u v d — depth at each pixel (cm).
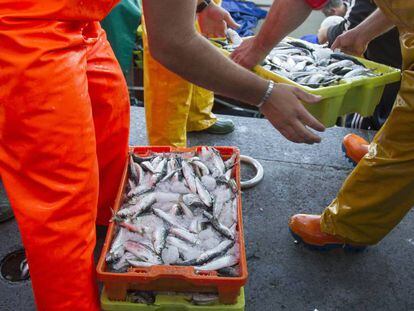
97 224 220
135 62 416
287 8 185
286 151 301
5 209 227
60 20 128
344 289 197
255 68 237
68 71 130
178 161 211
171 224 179
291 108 159
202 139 310
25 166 133
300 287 197
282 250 217
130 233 174
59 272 140
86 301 148
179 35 138
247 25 504
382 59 331
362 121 346
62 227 136
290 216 241
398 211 187
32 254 138
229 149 224
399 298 194
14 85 124
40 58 123
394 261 213
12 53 123
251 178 271
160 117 255
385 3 149
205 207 189
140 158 212
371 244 203
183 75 152
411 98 154
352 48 258
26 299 186
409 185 175
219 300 154
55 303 145
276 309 187
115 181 206
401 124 161
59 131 129
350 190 190
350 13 355
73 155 134
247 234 226
